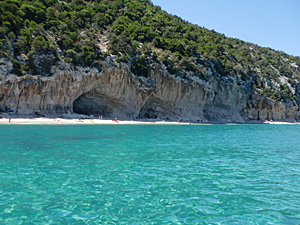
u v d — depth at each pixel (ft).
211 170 48.16
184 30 323.16
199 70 237.86
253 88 317.63
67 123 151.23
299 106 349.61
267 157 64.03
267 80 345.72
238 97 284.61
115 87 188.44
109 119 186.70
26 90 148.87
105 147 71.15
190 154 64.69
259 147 83.25
